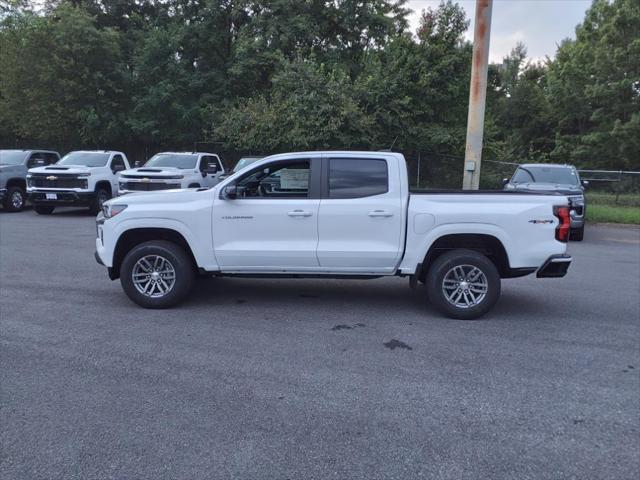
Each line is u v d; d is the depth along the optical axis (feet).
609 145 106.01
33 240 37.17
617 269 31.91
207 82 84.17
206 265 21.02
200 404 13.06
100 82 81.51
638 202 64.75
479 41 43.55
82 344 17.02
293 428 11.98
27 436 11.48
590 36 115.24
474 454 11.06
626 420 12.60
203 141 81.56
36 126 82.69
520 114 141.08
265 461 10.68
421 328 19.33
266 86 87.51
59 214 53.93
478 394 13.87
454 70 67.46
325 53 85.40
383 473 10.34
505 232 20.04
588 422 12.48
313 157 20.81
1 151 57.72
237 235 20.75
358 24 87.86
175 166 51.39
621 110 104.99
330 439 11.55
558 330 19.39
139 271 21.11
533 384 14.56
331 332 18.67
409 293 24.54
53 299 22.27
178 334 18.17
